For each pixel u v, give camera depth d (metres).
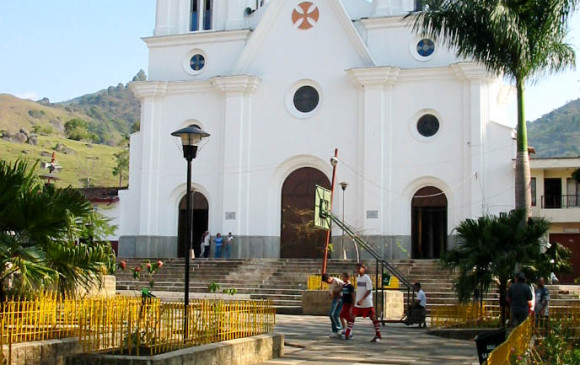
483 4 21.98
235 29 38.00
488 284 18.19
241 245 36.22
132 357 10.53
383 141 34.91
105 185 85.50
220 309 13.40
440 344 16.81
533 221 18.53
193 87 38.09
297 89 36.75
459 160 34.06
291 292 28.38
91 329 11.63
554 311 18.98
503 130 33.59
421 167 34.47
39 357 11.20
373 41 36.12
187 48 38.88
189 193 15.07
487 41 22.62
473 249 18.25
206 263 33.34
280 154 36.41
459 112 34.25
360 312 17.50
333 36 36.25
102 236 16.81
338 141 35.66
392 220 34.50
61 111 197.88
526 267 17.72
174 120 38.31
